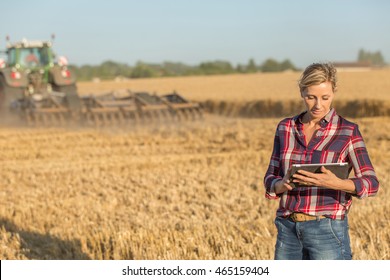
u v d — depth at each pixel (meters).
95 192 18.47
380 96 46.19
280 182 6.96
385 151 25.61
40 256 12.19
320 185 6.68
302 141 7.09
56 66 40.59
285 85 81.62
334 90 6.89
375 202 15.19
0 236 13.47
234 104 52.09
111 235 12.99
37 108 35.41
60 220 15.03
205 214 15.02
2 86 38.91
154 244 12.09
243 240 12.23
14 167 23.70
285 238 7.27
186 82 108.62
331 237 6.98
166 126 35.66
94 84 118.44
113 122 35.16
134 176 21.08
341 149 6.96
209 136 31.39
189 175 20.80
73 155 26.64
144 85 102.81
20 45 40.19
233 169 21.81
